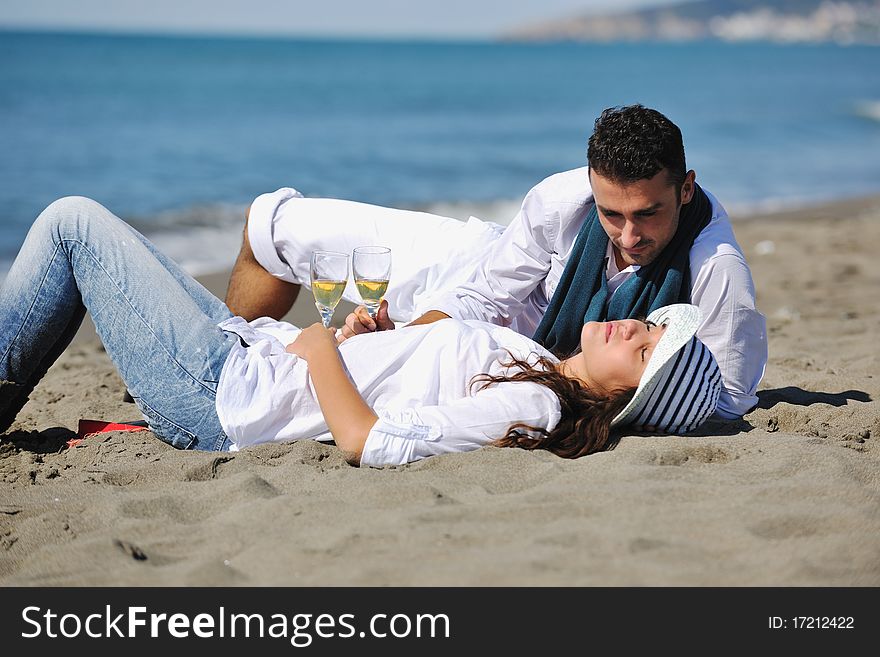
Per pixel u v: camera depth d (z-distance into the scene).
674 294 3.73
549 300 4.13
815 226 11.72
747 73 65.12
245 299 4.86
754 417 3.88
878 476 3.19
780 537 2.69
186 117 24.44
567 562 2.50
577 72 60.50
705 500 2.92
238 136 20.75
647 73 61.84
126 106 26.44
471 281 4.16
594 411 3.42
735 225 11.95
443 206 13.80
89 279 3.63
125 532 2.83
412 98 34.38
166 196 13.51
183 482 3.26
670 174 3.45
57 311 3.69
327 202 4.61
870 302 7.37
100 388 4.98
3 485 3.34
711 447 3.40
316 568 2.55
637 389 3.43
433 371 3.52
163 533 2.84
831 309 7.10
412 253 4.41
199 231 11.09
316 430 3.58
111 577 2.53
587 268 3.88
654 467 3.16
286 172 16.39
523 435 3.40
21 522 2.98
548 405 3.41
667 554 2.54
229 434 3.55
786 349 5.71
